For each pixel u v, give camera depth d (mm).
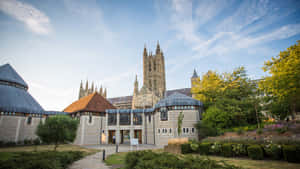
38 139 40281
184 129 33000
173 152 24375
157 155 15094
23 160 14469
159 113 36688
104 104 52875
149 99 77438
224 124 31172
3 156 20234
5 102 39094
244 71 41562
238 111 32938
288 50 26562
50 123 25578
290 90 24172
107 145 40812
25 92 48781
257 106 32969
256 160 15922
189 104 34656
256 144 17953
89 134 44031
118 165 16594
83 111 44688
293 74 23484
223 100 36375
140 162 13016
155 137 40031
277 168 12602
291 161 14242
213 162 11281
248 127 28953
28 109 42312
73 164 17516
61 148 34312
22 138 40375
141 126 45969
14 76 47844
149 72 114375
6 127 37781
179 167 11180
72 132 27094
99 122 47188
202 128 31156
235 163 14922
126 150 30016
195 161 11867
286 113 29750
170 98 37750
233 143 19391
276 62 28062
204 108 40062
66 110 61094
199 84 49562
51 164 13766
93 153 26688
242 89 39812
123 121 47062
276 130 22297
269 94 33031
